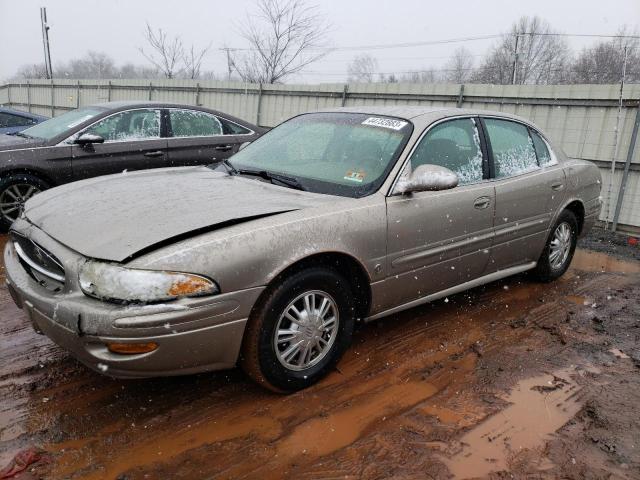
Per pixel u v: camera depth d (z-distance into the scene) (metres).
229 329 2.67
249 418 2.83
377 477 2.43
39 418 2.74
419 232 3.48
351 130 3.93
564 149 8.02
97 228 2.78
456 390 3.20
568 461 2.59
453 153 3.88
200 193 3.25
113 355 2.50
